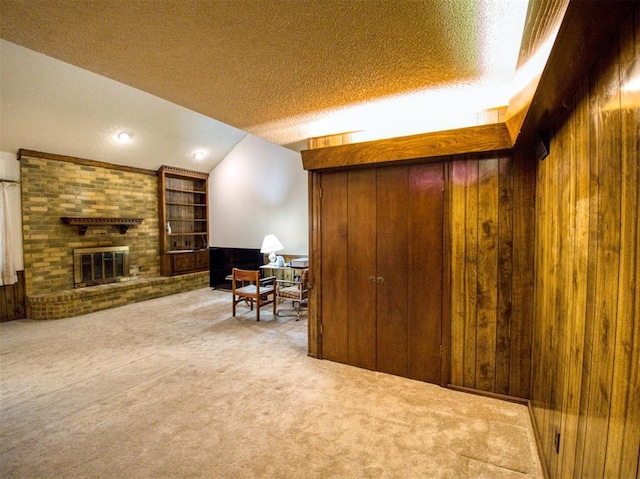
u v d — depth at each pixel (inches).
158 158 251.9
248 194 267.3
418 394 100.3
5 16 50.6
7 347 142.8
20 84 155.1
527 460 72.1
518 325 94.2
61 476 68.2
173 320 184.2
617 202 36.8
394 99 85.9
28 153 190.9
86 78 168.2
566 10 31.8
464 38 58.1
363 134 113.7
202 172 289.0
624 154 34.8
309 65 68.0
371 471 69.3
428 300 106.2
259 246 263.6
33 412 92.0
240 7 48.9
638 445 31.1
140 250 253.8
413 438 79.7
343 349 122.7
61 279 207.2
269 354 133.6
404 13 50.6
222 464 71.7
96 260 224.2
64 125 187.8
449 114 98.0
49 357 131.6
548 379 70.2
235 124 107.2
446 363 103.7
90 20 52.1
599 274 42.1
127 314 197.6
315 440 79.4
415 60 65.9
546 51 41.7
